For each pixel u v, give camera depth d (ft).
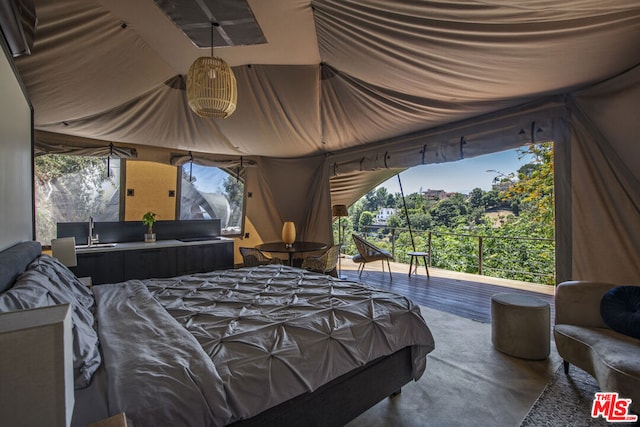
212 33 7.91
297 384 4.43
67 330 2.12
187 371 3.74
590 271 8.33
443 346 9.12
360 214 33.09
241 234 19.67
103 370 3.66
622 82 7.54
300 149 17.43
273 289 7.57
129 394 3.32
